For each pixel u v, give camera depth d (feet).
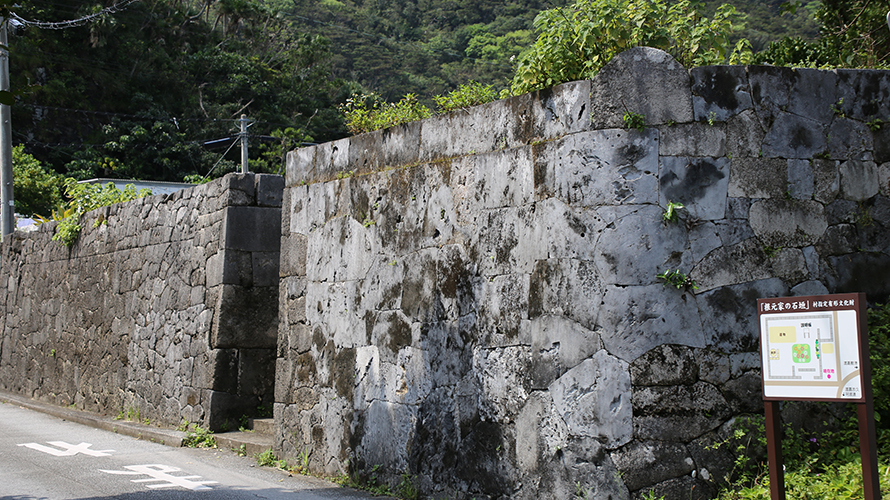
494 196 17.66
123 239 35.01
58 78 118.73
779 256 15.85
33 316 43.57
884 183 16.61
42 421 34.45
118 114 122.52
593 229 15.65
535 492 16.16
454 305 18.35
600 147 15.72
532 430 16.34
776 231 15.89
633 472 14.89
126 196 39.50
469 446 17.69
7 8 17.81
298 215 24.04
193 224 30.04
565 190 16.12
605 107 15.74
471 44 210.79
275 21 150.92
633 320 15.20
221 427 27.63
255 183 28.55
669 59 15.75
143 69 127.34
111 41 125.18
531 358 16.49
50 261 42.11
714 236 15.57
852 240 16.34
